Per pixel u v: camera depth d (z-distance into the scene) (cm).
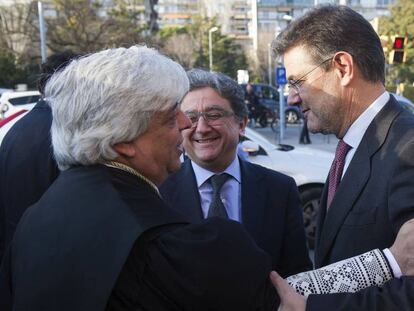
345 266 124
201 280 103
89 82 115
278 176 220
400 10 3888
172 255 104
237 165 215
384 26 3875
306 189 522
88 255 104
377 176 144
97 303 100
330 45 154
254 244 114
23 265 112
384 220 139
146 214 109
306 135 1573
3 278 127
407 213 128
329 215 156
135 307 102
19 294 109
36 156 231
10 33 2944
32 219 118
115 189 112
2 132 400
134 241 103
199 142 204
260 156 541
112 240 104
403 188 132
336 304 113
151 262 104
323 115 161
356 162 152
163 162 124
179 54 4503
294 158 543
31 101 1104
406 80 3788
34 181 230
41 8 2391
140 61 118
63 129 119
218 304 104
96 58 119
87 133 114
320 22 157
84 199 112
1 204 240
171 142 123
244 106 214
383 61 159
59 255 107
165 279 103
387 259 122
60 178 122
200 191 212
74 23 2762
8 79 2909
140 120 116
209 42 4900
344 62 153
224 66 5106
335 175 166
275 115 2095
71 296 103
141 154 120
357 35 153
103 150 115
